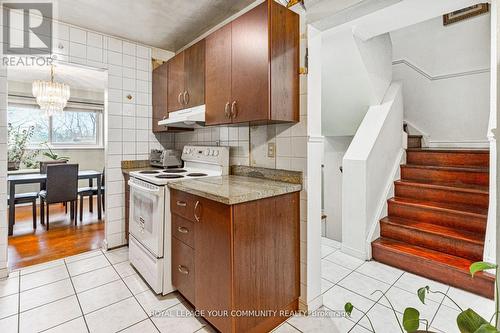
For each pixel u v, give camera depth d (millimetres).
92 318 1693
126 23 2430
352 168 2619
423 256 2273
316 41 1766
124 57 2807
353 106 3150
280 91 1626
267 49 1557
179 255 1861
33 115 5047
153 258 1967
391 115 3002
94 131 5770
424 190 2826
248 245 1463
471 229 2355
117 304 1843
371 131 2779
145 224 2100
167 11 2217
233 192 1489
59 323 1642
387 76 3129
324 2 1633
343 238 2732
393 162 3105
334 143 3848
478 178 2678
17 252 2721
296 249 1777
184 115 2332
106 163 2750
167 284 1961
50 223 3773
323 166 3912
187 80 2377
